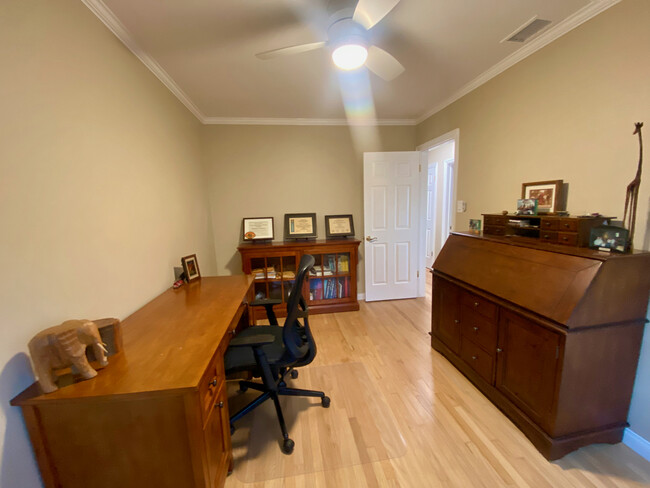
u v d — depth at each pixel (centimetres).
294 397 190
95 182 130
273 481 132
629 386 141
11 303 89
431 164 493
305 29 161
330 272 339
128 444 93
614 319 132
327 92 253
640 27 133
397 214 358
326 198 354
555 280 140
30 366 94
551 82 179
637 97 136
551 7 150
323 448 149
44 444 91
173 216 221
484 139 240
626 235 132
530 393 148
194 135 284
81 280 119
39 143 101
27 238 95
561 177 177
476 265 194
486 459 139
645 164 135
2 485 83
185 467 97
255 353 150
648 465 134
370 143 355
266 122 329
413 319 309
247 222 334
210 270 319
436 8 149
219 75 213
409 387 194
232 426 159
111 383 92
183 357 106
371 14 129
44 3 104
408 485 128
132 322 140
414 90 259
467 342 199
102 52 139
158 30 157
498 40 182
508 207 220
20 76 94
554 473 131
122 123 154
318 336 273
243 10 144
